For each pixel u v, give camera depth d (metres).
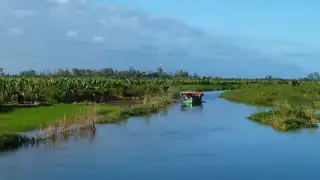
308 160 31.88
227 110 70.69
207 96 112.25
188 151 34.84
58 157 32.19
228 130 46.09
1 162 30.38
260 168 29.61
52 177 26.97
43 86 76.25
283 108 54.47
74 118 45.41
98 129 46.00
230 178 27.03
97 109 62.19
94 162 30.69
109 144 37.31
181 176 27.56
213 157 32.84
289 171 28.84
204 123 52.28
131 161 31.36
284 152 34.53
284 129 46.16
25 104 65.81
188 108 74.94
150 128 47.41
